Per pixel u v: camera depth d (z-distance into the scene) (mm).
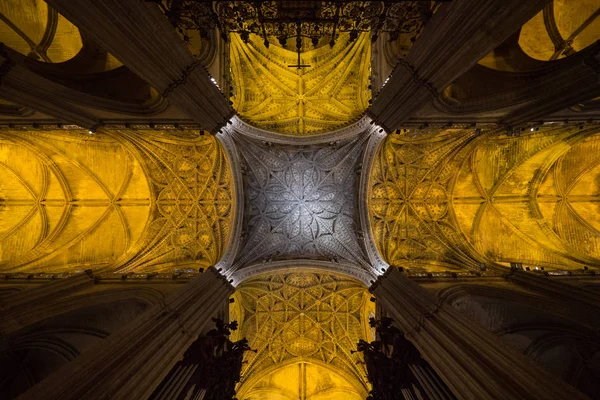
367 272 14508
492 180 15195
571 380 10852
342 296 16953
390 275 12219
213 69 11984
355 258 15336
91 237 15297
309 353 17672
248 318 17047
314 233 16453
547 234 14977
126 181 15398
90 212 15531
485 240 15477
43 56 10758
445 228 15438
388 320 11508
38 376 11055
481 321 11281
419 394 9086
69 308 9953
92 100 8945
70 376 5570
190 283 10836
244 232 15430
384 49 12000
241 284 14797
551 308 9570
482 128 11070
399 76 9117
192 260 15234
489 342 6754
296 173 16172
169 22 7637
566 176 14859
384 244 15422
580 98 7656
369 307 16344
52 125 10062
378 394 10781
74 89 8734
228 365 11430
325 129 15828
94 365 6059
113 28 6188
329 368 17219
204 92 9438
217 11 8094
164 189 15531
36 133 13008
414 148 14891
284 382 17797
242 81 16141
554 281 10391
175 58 7980
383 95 10195
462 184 15453
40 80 7738
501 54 10680
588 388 10648
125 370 6359
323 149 15523
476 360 6508
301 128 16359
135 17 6508
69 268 14477
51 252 14570
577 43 10586
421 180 15508
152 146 14578
